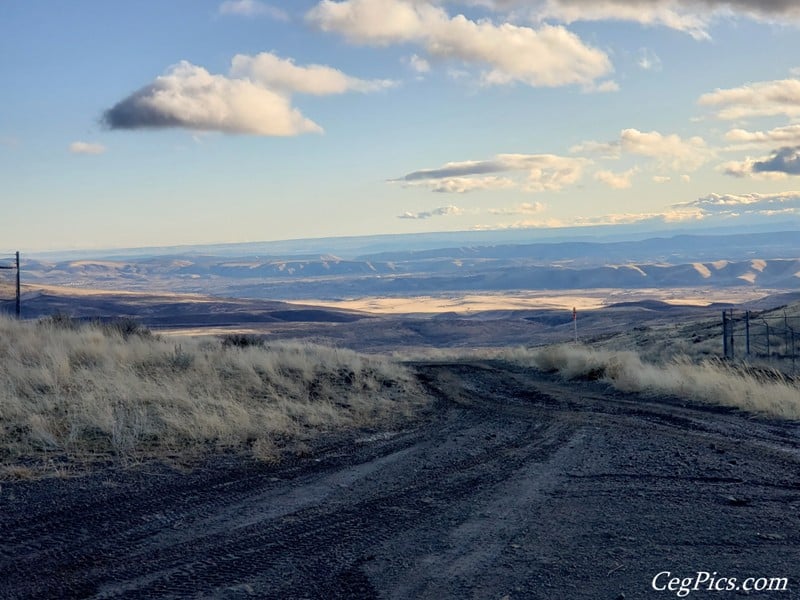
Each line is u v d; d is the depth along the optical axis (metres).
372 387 18.88
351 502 8.09
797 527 6.93
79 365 16.61
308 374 19.11
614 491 8.43
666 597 5.34
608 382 22.14
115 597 5.47
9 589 5.64
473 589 5.55
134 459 10.00
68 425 11.41
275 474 9.45
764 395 15.84
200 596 5.47
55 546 6.61
